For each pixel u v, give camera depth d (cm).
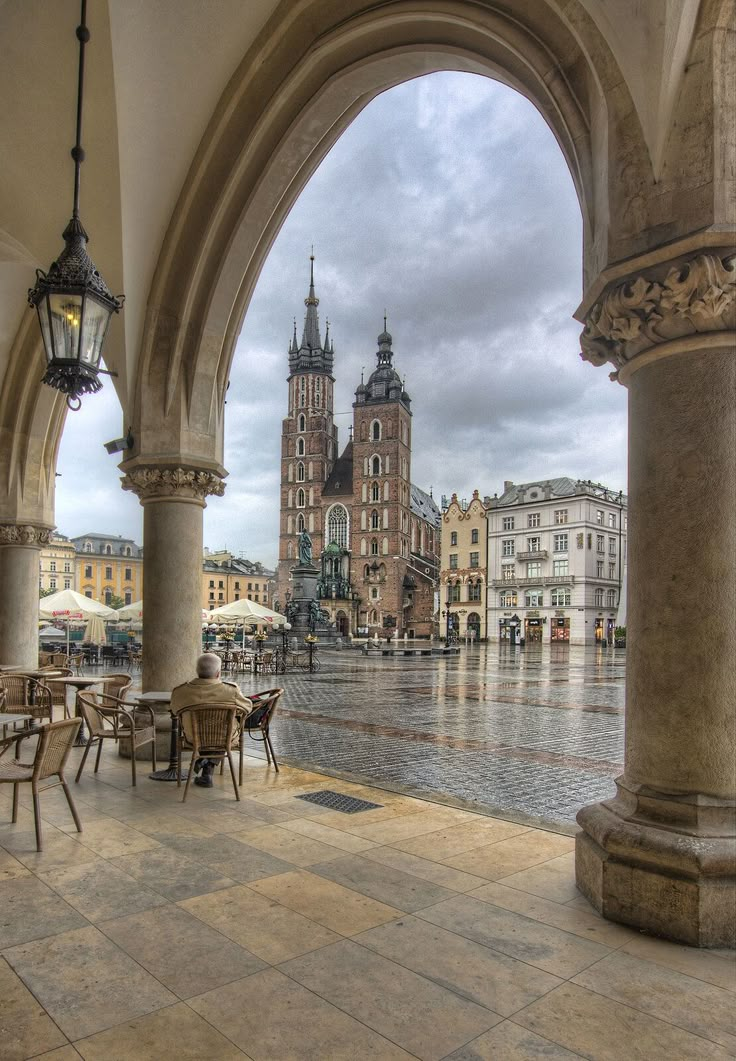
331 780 733
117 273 789
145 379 822
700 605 371
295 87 686
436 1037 266
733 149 363
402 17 570
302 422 10094
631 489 410
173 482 823
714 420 372
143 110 706
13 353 1160
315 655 3628
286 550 9988
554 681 2267
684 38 360
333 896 409
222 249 795
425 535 11194
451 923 372
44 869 450
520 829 556
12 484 1202
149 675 822
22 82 678
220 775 746
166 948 339
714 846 352
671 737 377
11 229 827
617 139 397
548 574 7069
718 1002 295
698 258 358
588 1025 276
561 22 444
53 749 513
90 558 9019
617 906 376
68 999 291
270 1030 270
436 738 1066
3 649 1204
